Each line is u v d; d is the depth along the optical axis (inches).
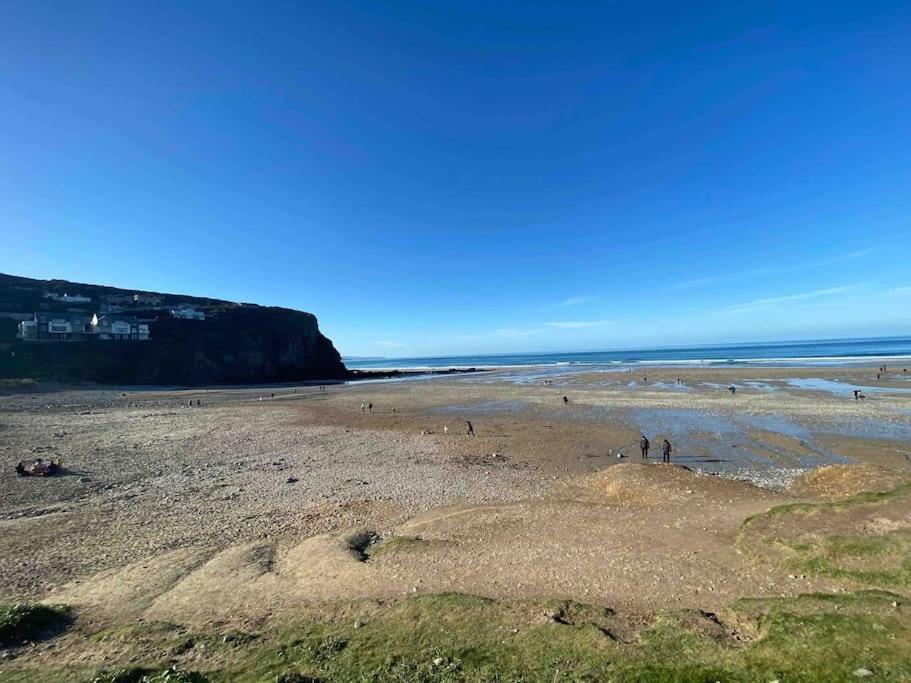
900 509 463.5
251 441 1411.2
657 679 256.1
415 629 329.4
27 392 2925.7
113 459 1170.6
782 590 378.9
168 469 1068.5
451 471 1030.4
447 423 1690.5
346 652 302.7
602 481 848.3
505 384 3238.2
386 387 3432.6
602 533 538.0
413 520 690.8
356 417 1907.0
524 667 277.7
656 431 1418.6
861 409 1608.0
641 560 456.4
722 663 267.7
